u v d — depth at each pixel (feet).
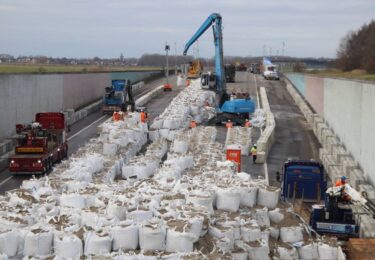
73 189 65.98
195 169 88.12
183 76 319.47
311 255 54.70
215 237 50.39
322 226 62.13
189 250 46.96
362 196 63.98
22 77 146.72
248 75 383.04
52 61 598.75
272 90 270.05
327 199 63.21
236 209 57.93
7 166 111.24
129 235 47.39
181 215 50.72
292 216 61.57
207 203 55.52
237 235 52.26
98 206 55.62
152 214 52.65
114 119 143.84
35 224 50.29
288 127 164.66
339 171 100.17
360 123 98.02
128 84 193.36
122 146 111.34
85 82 222.28
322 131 135.03
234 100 163.12
